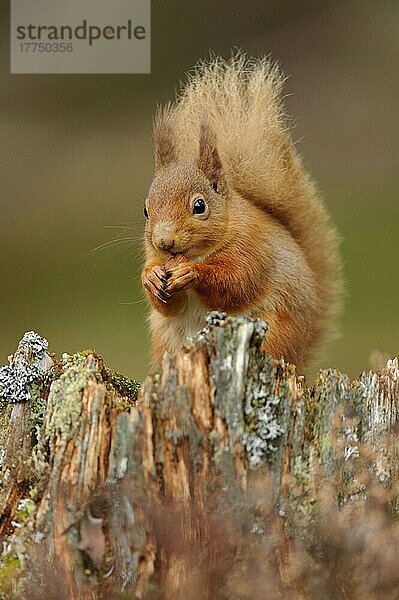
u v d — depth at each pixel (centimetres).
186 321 556
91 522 534
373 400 540
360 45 894
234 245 554
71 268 795
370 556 536
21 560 536
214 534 534
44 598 535
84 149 878
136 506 534
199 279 552
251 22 897
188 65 885
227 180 559
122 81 890
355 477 538
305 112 875
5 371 542
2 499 539
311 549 536
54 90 889
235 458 534
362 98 877
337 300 565
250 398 536
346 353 625
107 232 822
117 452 534
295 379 537
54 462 535
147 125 880
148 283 552
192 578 534
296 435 537
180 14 889
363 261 735
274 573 534
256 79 565
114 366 623
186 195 553
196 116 565
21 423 541
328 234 566
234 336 535
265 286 555
